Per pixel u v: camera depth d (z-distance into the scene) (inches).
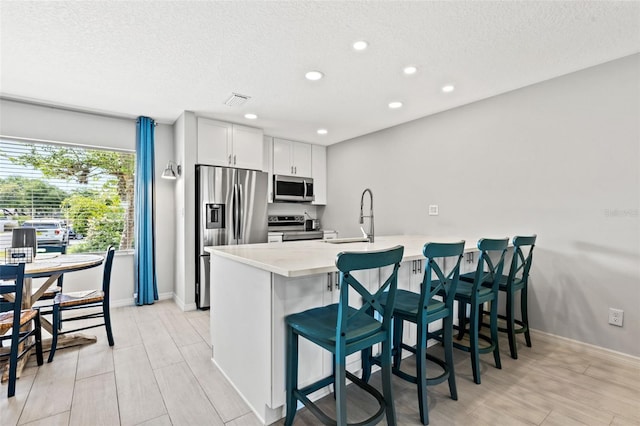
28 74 98.7
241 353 72.2
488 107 119.5
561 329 100.2
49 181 130.7
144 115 142.6
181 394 72.6
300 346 65.8
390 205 159.9
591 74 94.3
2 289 71.4
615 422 62.3
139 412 65.7
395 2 65.7
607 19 71.3
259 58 89.5
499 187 116.3
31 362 87.8
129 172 149.5
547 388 74.6
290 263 59.0
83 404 68.3
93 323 119.9
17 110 122.1
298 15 69.9
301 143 192.1
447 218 133.8
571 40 80.0
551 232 102.4
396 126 156.4
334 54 87.3
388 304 56.0
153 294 148.4
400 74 99.8
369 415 64.8
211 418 64.1
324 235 190.2
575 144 97.5
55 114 130.1
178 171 147.8
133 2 65.0
